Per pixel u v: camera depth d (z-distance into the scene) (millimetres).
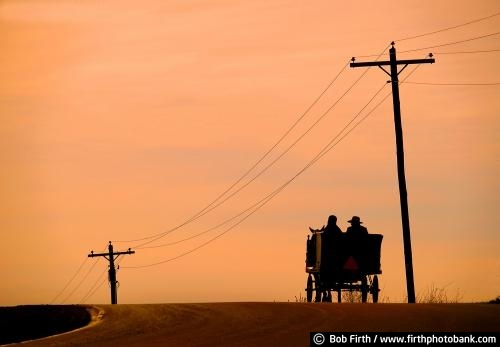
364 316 70062
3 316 99625
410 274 133875
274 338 60750
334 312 75375
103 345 63781
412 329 59469
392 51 143125
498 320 62344
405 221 136375
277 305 87250
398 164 138875
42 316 96000
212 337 64250
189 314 83125
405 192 137750
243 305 89312
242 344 58875
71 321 87500
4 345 68500
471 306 74625
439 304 79375
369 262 113562
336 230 113875
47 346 65438
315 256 118625
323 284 116188
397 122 140500
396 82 141750
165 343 62594
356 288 115375
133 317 85125
